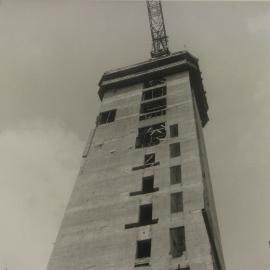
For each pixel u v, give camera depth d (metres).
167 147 49.91
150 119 57.06
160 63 71.75
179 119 55.09
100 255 37.88
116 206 43.12
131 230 39.62
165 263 34.94
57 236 41.59
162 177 45.00
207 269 33.38
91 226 41.62
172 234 38.03
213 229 42.25
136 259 36.28
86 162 51.44
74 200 45.72
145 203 42.34
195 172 44.34
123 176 47.03
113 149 52.66
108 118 61.31
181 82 65.44
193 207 39.81
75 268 37.41
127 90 67.81
